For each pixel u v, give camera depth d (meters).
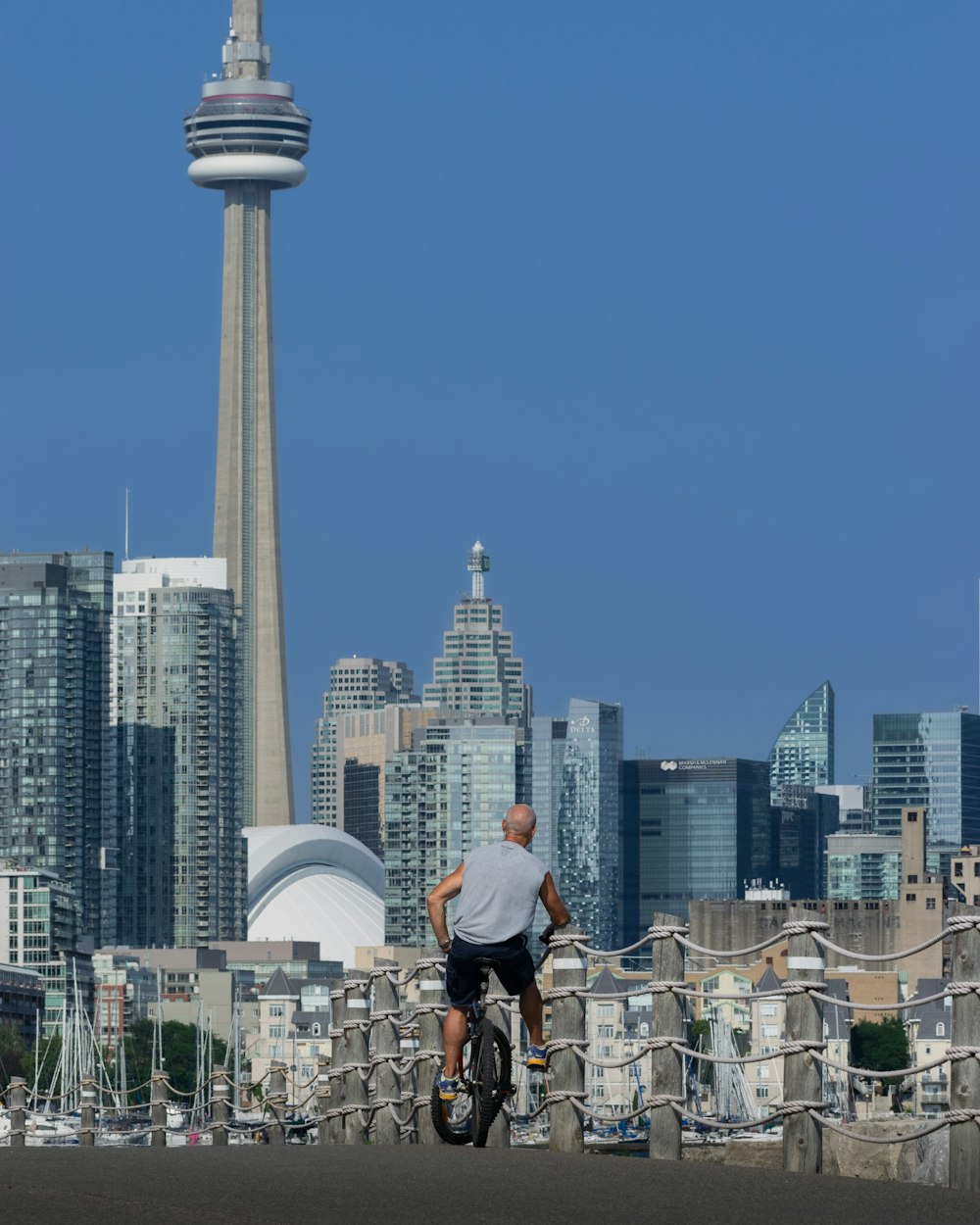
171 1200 55.81
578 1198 57.25
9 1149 71.38
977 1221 53.94
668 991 71.25
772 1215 54.41
